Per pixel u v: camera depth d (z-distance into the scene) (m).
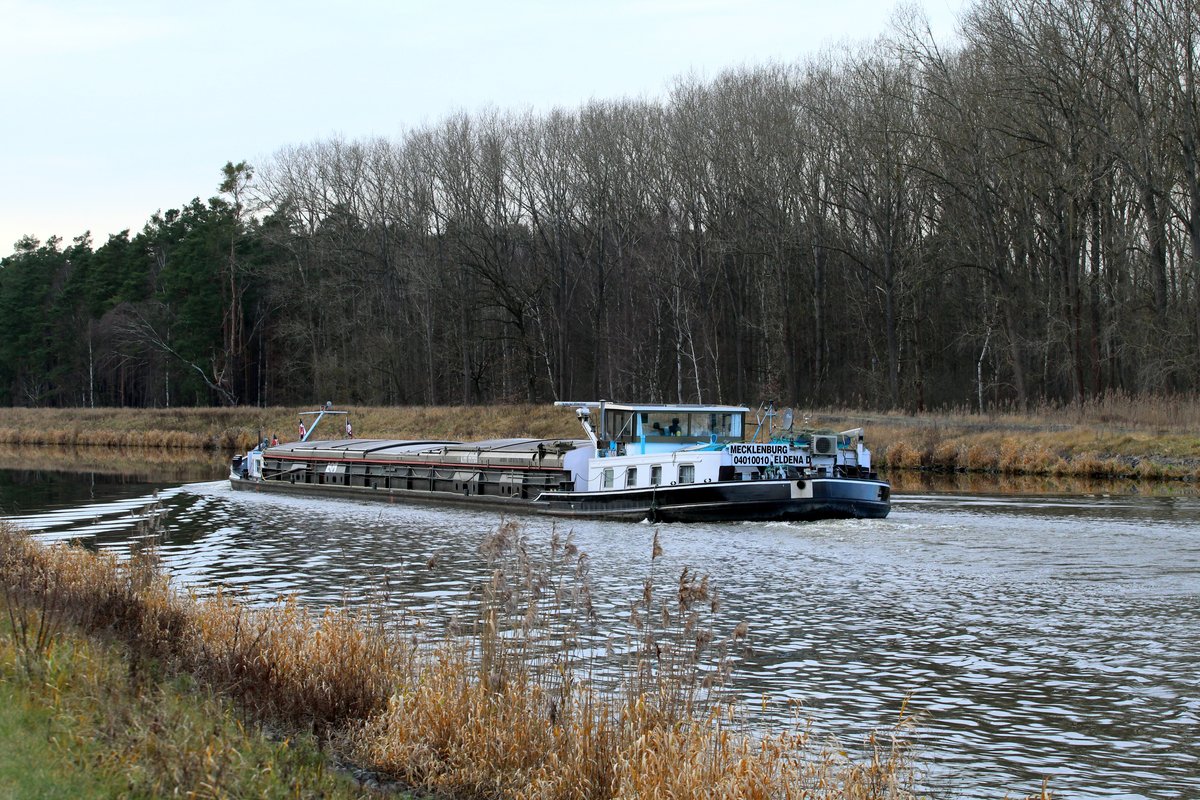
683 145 70.25
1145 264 59.97
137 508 36.91
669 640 16.17
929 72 58.81
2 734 9.34
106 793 8.40
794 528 28.16
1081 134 53.31
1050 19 53.09
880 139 60.78
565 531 28.81
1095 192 55.59
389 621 16.52
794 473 30.05
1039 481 40.69
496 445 38.28
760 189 67.25
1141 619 17.94
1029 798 10.66
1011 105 55.31
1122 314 56.16
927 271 63.28
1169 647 16.19
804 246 71.56
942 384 70.75
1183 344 51.62
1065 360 61.66
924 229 72.31
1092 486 38.41
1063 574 21.70
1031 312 62.06
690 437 33.34
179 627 13.95
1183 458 40.81
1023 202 59.97
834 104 64.94
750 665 15.34
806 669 15.17
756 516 29.12
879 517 29.61
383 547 27.22
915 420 53.12
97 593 14.66
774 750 10.04
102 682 11.16
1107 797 10.77
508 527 12.49
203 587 21.66
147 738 9.38
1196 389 50.97
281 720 11.59
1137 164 52.31
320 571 23.61
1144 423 46.59
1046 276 63.94
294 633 13.61
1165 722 12.91
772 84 69.69
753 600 19.64
